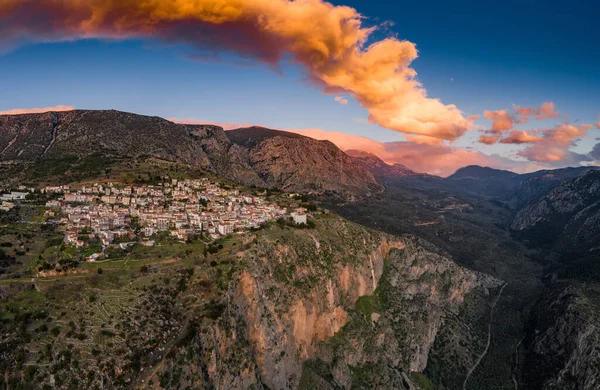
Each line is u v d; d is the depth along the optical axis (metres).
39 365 108.88
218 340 138.00
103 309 130.75
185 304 143.62
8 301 126.81
